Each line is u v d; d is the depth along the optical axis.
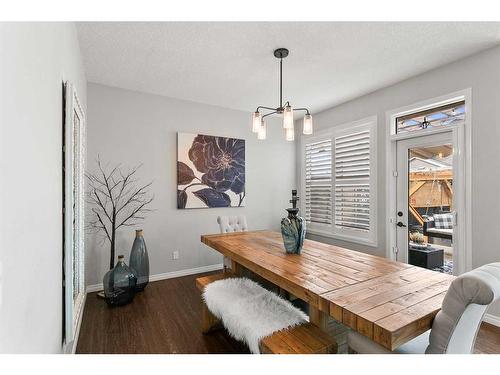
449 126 2.67
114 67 2.75
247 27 2.06
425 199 2.95
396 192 3.25
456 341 1.17
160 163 3.57
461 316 1.10
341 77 2.99
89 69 2.80
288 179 4.80
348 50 2.40
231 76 2.97
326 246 2.41
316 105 3.99
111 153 3.26
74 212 1.95
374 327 1.06
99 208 3.19
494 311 2.31
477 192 2.45
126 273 2.81
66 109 1.57
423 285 1.46
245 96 3.62
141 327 2.33
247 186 4.33
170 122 3.65
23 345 0.83
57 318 1.39
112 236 3.00
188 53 2.46
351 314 1.15
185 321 2.44
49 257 1.19
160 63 2.66
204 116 3.92
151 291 3.17
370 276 1.60
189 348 2.02
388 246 3.29
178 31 2.11
